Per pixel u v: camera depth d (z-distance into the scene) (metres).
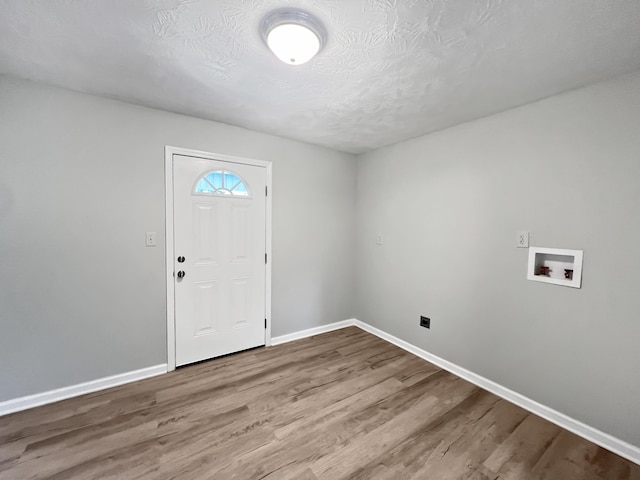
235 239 2.55
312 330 3.11
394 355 2.64
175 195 2.24
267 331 2.78
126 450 1.46
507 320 1.99
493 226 2.06
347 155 3.29
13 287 1.74
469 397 1.99
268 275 2.76
